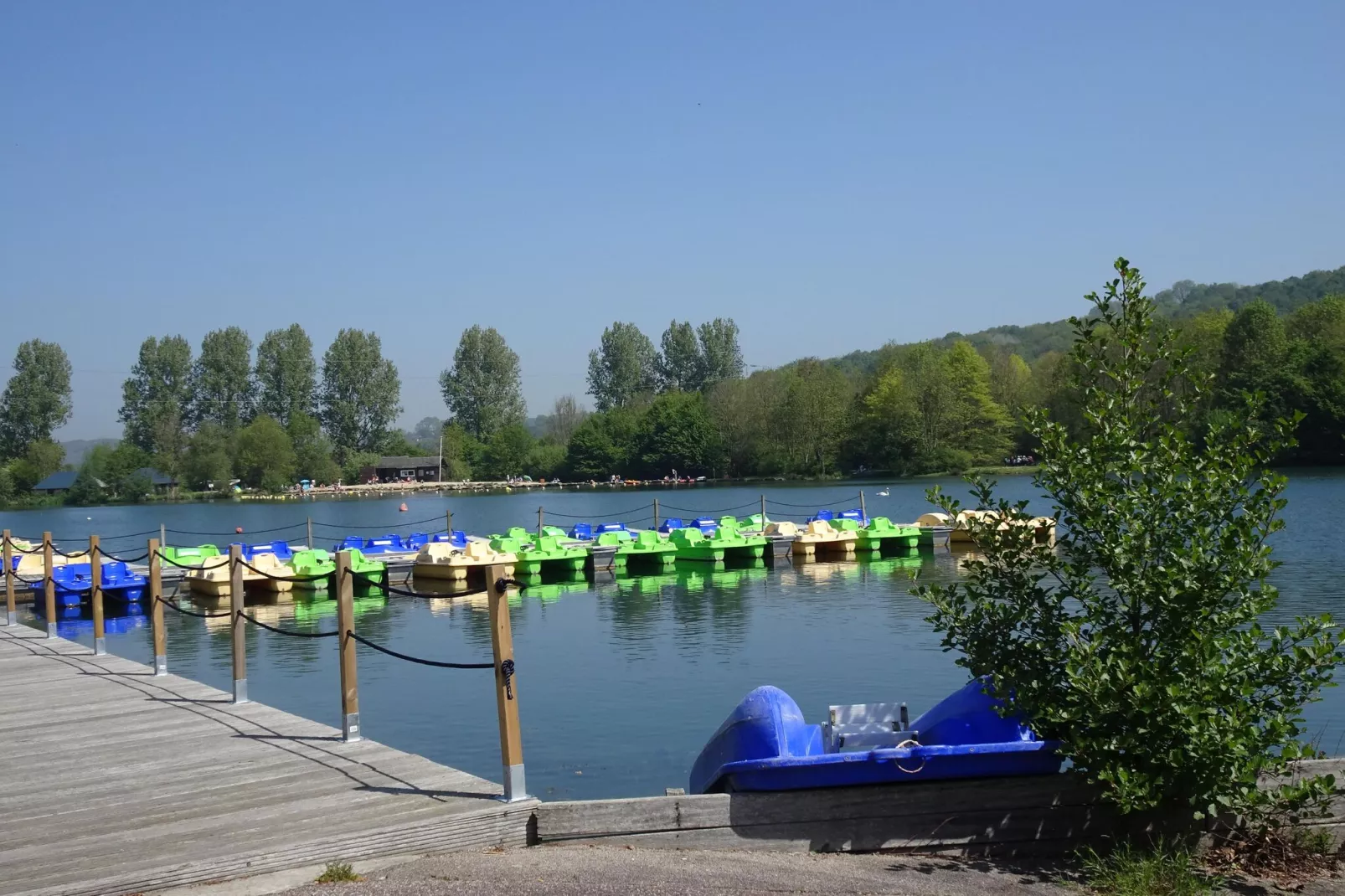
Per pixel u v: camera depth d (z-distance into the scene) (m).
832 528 38.53
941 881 7.38
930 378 97.25
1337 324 80.75
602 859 7.55
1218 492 8.33
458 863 7.44
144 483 109.62
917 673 17.27
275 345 131.00
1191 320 90.94
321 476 120.88
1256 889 7.39
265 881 7.04
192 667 19.56
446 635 23.06
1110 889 7.25
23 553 33.56
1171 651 8.13
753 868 7.45
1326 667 7.87
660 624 23.58
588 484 118.69
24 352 118.25
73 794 8.84
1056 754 8.10
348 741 10.44
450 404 144.00
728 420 111.88
